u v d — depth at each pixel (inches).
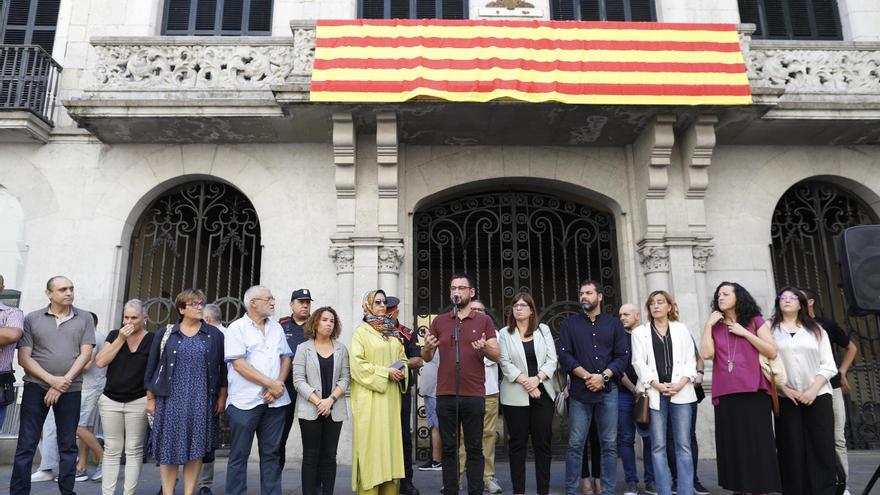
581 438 211.3
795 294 204.2
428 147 361.7
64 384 201.3
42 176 346.9
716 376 198.2
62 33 374.9
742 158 365.7
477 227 366.6
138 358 206.2
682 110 324.8
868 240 189.2
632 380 228.4
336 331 207.5
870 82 351.6
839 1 406.9
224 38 341.7
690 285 334.0
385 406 199.5
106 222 343.0
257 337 199.2
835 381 214.7
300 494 233.8
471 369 202.2
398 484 203.0
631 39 320.8
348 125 325.1
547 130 345.4
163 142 353.1
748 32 338.6
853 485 241.4
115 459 202.8
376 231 337.4
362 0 391.9
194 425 191.5
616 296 365.4
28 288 332.5
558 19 395.2
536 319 222.2
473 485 197.2
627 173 364.2
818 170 366.0
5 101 350.9
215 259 428.8
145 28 372.5
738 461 188.7
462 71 311.4
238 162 353.7
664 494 197.9
